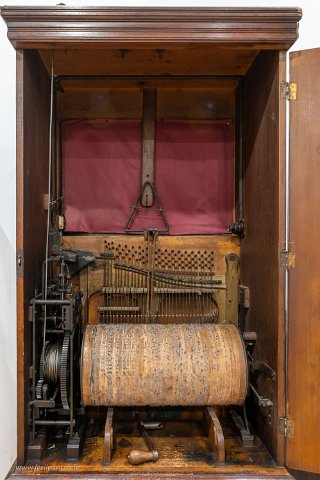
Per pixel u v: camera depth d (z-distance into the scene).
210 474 1.41
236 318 2.00
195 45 1.46
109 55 1.72
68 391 1.58
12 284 2.03
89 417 1.88
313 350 1.44
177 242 2.02
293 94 1.45
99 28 1.42
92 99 2.05
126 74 1.94
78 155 2.04
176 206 2.06
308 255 1.44
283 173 1.46
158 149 2.06
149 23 1.42
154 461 1.48
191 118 2.06
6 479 1.39
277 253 1.48
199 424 1.83
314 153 1.43
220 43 1.44
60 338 1.70
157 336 1.63
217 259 2.03
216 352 1.59
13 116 2.02
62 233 2.01
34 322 1.52
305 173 1.44
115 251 2.00
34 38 1.41
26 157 1.50
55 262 1.93
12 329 2.03
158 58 1.75
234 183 2.06
